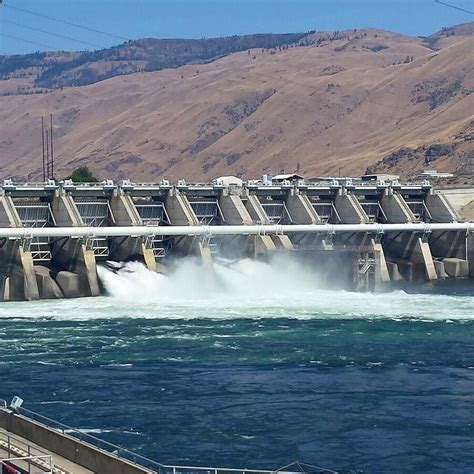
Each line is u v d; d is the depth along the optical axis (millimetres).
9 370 92000
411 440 72125
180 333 109438
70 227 138250
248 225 149750
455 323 116500
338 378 89125
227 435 72688
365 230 155000
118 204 148750
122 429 73875
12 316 120062
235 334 108938
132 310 124625
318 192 165625
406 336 108375
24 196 144750
